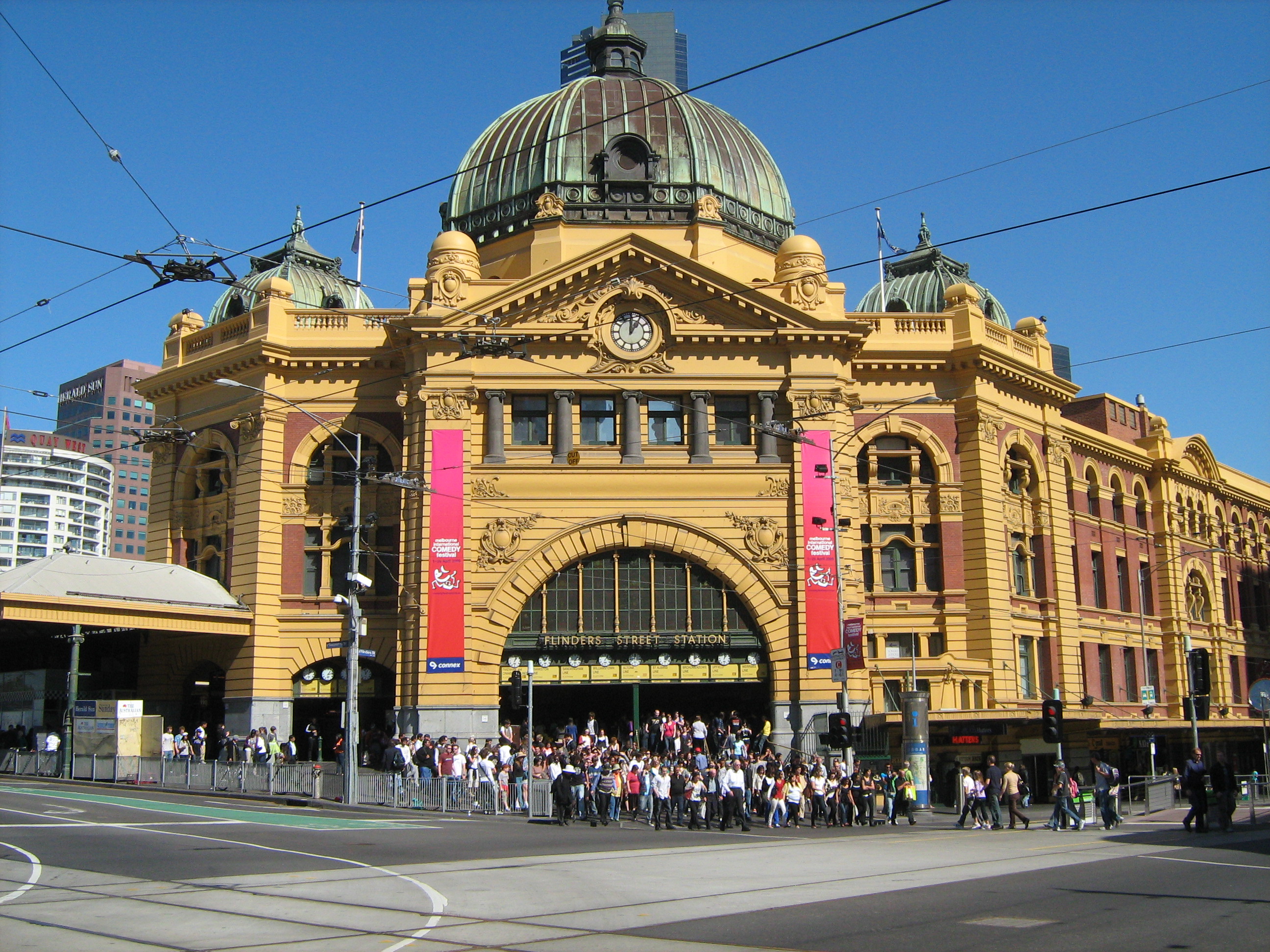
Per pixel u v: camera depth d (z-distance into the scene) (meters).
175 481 57.53
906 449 56.56
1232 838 32.25
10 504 169.88
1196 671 38.00
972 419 56.19
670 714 54.44
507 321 51.47
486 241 59.16
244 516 53.78
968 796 37.97
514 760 42.81
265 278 62.53
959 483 56.06
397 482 43.22
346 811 38.75
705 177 58.59
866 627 54.03
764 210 60.94
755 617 50.25
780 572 50.47
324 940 15.71
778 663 49.81
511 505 50.41
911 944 15.42
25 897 19.05
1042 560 59.31
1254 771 76.62
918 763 41.22
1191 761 35.25
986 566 54.84
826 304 52.75
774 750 47.69
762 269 59.09
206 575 55.78
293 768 42.69
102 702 48.09
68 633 56.00
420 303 51.91
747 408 52.38
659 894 20.20
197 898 19.06
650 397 51.84
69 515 175.12
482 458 50.78
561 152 58.34
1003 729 47.12
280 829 30.89
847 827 38.19
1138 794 53.44
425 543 49.34
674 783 37.09
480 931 16.44
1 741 55.19
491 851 27.23
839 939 15.79
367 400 54.12
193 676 56.38
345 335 54.84
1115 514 69.94
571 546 50.38
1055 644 58.47
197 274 28.62
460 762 42.47
